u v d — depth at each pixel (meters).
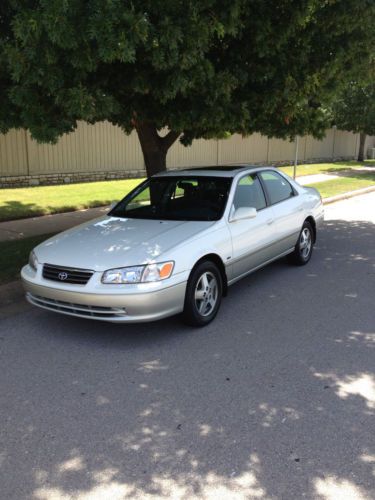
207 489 2.70
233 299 5.81
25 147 15.01
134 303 4.32
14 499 2.64
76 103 4.88
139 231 5.11
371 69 7.98
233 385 3.81
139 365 4.16
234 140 22.70
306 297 5.88
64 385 3.84
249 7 5.99
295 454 2.98
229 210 5.46
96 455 3.00
